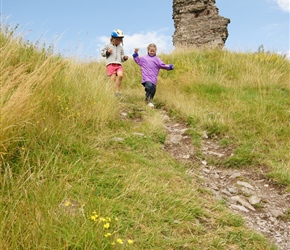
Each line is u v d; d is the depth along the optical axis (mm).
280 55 12227
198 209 3756
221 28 17328
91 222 2887
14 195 3014
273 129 6535
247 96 8469
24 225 2670
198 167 5383
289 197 4637
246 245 3365
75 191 3480
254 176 5195
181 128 6816
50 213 2822
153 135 5922
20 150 3791
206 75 10414
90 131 5184
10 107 3809
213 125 6652
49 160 3691
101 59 10055
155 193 3766
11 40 6102
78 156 4258
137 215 3357
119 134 5496
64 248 2504
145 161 4676
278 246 3586
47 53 6879
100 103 5926
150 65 8148
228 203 4340
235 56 12164
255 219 4094
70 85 6012
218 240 3283
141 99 8289
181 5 18344
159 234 3174
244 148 5883
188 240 3184
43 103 4918
